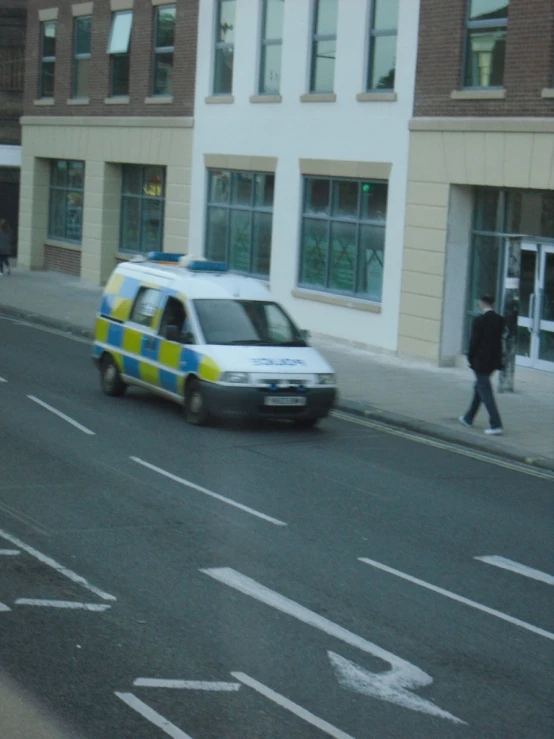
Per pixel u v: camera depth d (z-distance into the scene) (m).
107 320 22.22
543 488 16.31
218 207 35.28
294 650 9.42
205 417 19.11
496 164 25.33
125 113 39.53
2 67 51.00
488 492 15.79
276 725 7.96
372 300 29.39
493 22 25.50
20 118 46.53
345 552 12.40
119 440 17.86
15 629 9.60
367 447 18.64
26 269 47.12
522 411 22.09
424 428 20.12
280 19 32.12
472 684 8.85
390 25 28.42
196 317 19.81
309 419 19.58
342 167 29.77
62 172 45.59
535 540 13.30
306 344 20.19
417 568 11.94
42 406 20.47
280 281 32.31
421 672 9.06
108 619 9.95
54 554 11.83
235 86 33.78
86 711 8.04
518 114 24.78
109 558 11.77
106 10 40.22
